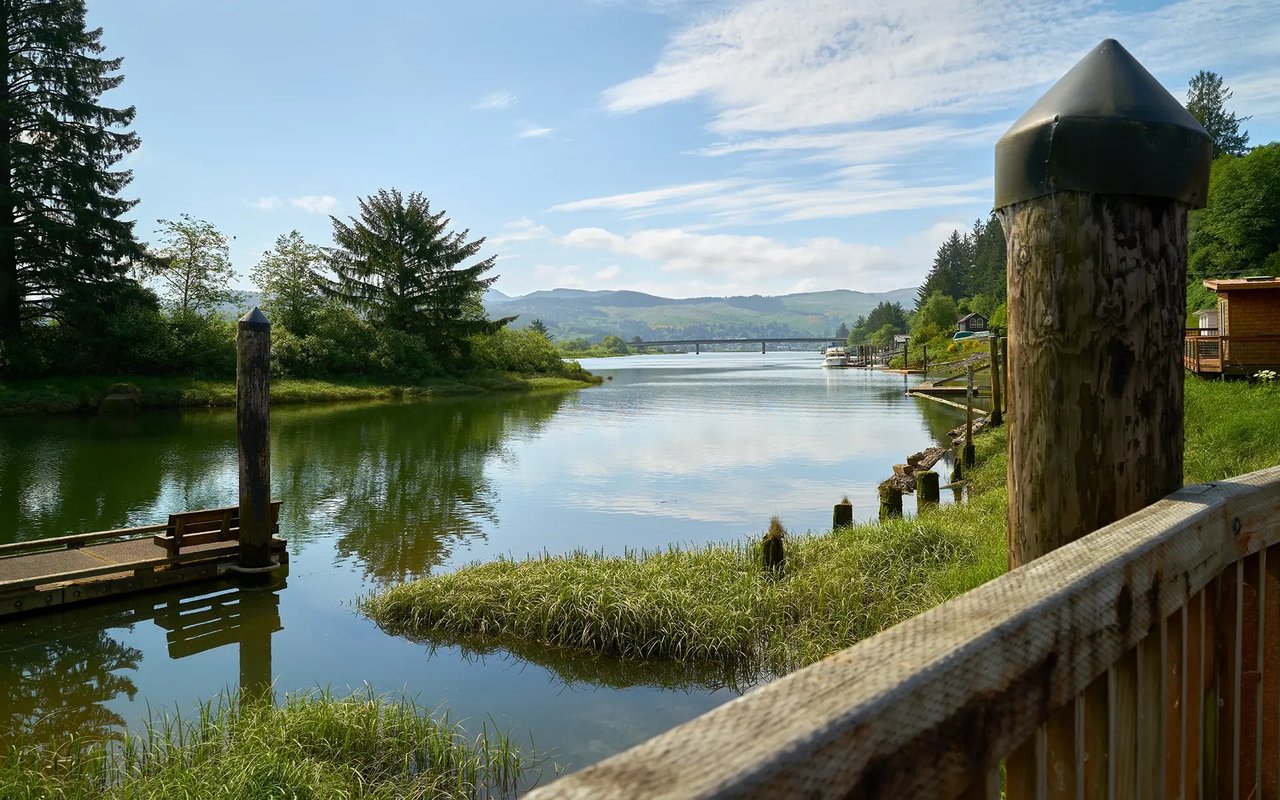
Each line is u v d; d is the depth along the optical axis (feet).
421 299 167.84
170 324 124.57
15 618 28.53
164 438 78.28
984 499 38.19
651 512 46.01
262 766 15.21
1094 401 4.83
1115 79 4.86
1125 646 3.62
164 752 16.88
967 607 2.91
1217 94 247.70
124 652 25.61
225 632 27.20
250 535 32.40
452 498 50.47
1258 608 5.56
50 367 112.27
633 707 20.51
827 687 2.15
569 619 24.71
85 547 34.06
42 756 18.02
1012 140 5.04
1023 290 5.03
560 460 66.28
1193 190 4.99
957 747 2.42
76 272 116.78
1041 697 2.93
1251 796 5.59
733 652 22.82
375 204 168.55
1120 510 4.86
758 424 94.58
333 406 121.90
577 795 1.54
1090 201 4.75
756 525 42.42
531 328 227.61
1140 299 4.86
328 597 30.68
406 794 15.65
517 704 20.77
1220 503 4.77
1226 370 64.80
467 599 26.73
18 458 65.00
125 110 121.60
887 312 511.81
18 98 116.26
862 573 26.40
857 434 83.71
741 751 1.74
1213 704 5.08
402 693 21.53
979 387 140.15
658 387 176.14
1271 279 63.62
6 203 111.86
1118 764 3.80
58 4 117.39
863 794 2.00
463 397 144.36
